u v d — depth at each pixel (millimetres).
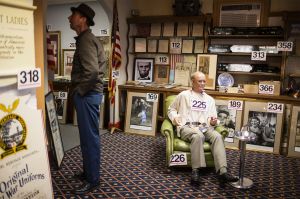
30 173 1578
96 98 2500
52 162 3125
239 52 4258
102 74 2543
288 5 4211
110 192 2611
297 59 4152
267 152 3971
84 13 2424
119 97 4844
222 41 4570
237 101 4129
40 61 2053
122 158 3488
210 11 4598
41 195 1648
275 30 4035
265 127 4012
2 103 1429
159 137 4484
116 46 4430
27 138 1564
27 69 1567
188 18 4488
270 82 4055
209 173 3131
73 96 2506
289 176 3117
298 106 3844
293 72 4188
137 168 3189
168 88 4465
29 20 1571
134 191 2648
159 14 4949
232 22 4473
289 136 3859
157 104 4562
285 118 3980
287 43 3975
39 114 1647
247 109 4094
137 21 4801
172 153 3078
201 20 4430
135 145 4031
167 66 4922
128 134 4625
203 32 4574
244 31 4176
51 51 3482
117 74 4574
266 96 3992
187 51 4703
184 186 2791
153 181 2877
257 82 4336
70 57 5562
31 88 1630
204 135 3066
